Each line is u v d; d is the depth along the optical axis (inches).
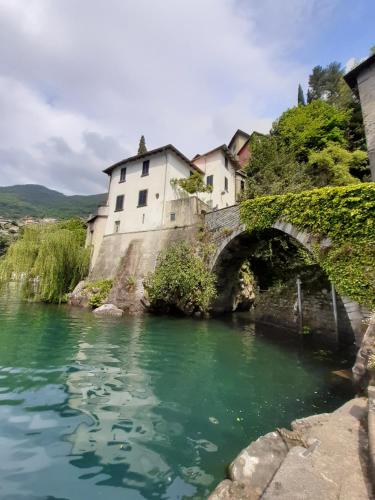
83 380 272.7
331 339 461.4
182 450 164.9
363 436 130.2
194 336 498.9
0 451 156.3
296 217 453.1
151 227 904.3
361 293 328.5
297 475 102.8
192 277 682.8
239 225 622.8
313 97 1556.3
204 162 1155.3
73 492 128.8
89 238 1138.7
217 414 214.4
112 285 837.8
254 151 1012.5
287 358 375.2
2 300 895.1
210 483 136.7
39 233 914.7
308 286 537.3
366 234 339.3
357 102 993.5
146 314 728.3
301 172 821.9
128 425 192.1
